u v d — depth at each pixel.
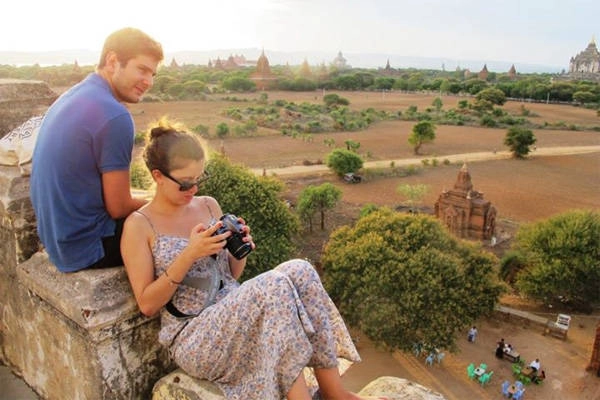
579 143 62.62
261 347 2.17
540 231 22.64
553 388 16.14
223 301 2.27
